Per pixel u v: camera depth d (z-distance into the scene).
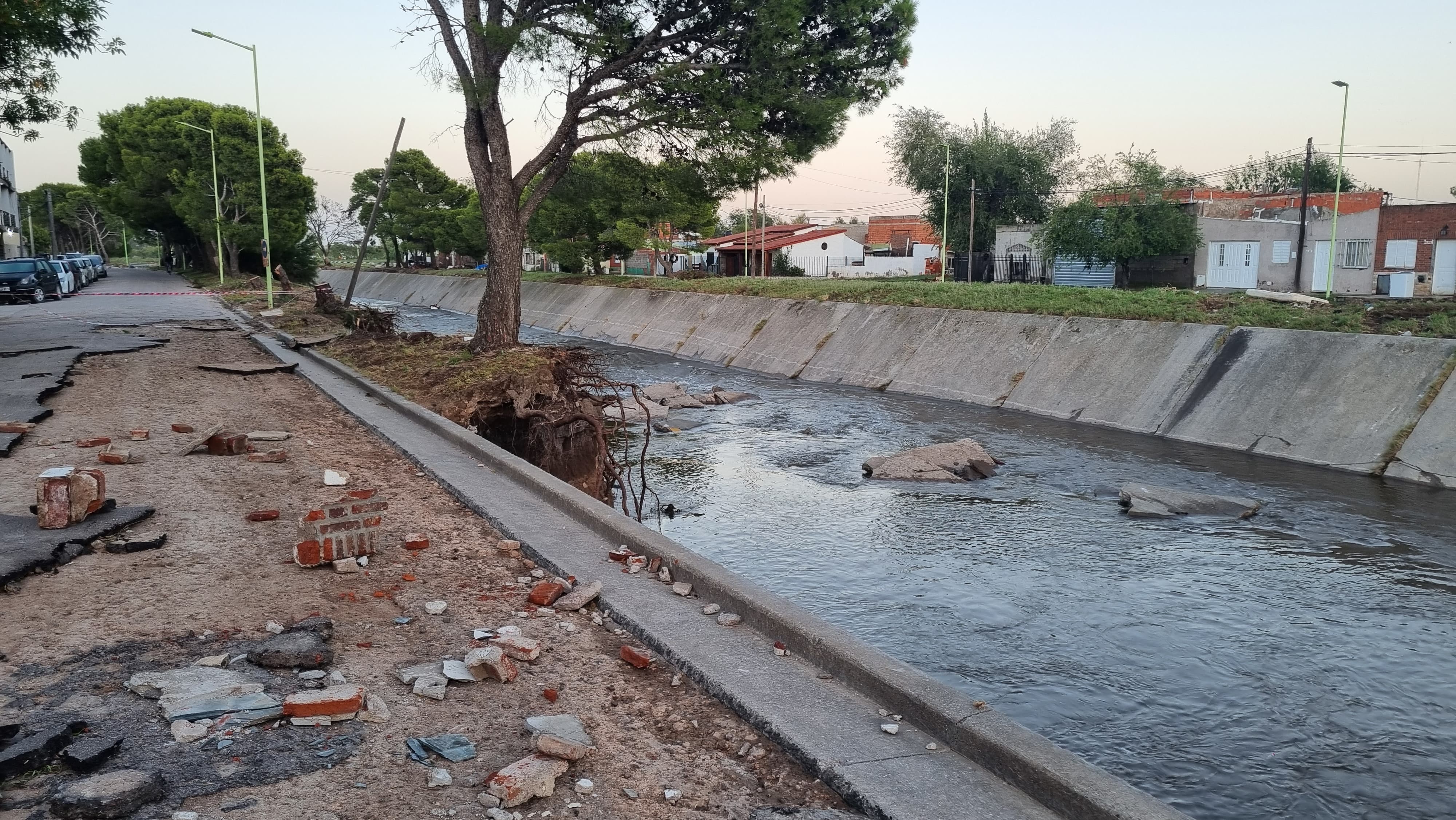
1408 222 37.09
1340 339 16.14
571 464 13.12
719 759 4.12
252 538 7.02
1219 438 16.30
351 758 3.87
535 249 50.41
